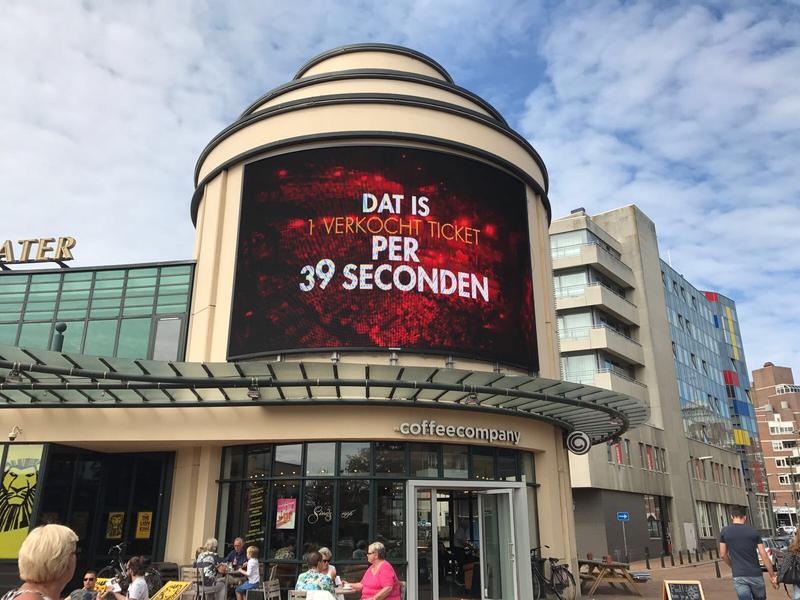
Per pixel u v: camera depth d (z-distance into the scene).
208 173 19.92
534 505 17.94
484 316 17.77
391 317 16.70
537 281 20.22
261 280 17.39
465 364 17.20
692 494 51.78
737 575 9.52
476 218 18.50
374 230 17.28
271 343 16.75
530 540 17.42
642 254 53.50
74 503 16.97
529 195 21.03
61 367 13.60
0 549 15.58
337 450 15.37
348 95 18.39
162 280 19.22
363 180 17.70
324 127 18.22
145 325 18.80
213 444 16.38
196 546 16.06
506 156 19.86
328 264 17.05
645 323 51.06
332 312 16.69
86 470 17.52
